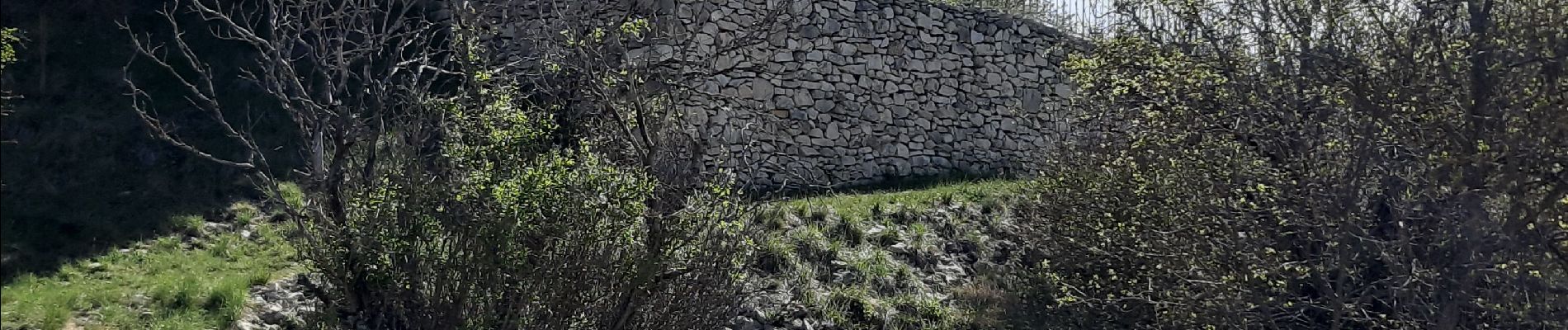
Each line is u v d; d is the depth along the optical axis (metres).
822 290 8.17
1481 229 5.19
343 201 5.52
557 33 7.06
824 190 11.38
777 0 11.84
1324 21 5.71
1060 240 7.91
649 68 6.32
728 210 5.99
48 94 9.12
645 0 9.95
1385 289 5.67
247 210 8.27
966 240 9.78
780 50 11.74
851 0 12.48
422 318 5.33
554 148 5.60
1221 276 5.91
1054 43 14.23
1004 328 7.94
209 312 6.40
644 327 5.66
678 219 5.68
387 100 6.40
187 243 7.66
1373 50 5.58
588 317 5.50
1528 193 5.20
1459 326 5.48
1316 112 5.67
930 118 13.01
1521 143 5.04
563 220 5.29
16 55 9.41
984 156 13.45
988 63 13.62
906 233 9.60
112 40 10.14
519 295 5.30
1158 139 6.35
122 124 8.99
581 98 5.95
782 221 8.98
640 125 5.71
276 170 9.01
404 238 5.26
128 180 8.29
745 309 7.39
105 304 6.36
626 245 5.46
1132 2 6.77
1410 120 5.20
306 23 10.17
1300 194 5.67
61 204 7.72
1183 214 6.09
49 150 8.38
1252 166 5.79
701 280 5.74
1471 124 5.08
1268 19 5.92
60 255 7.04
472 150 5.39
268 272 7.15
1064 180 8.00
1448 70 5.17
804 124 11.83
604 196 5.36
